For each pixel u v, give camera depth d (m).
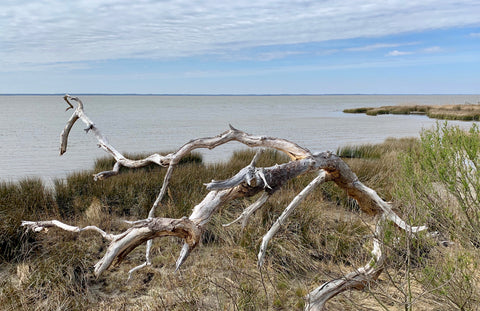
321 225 5.56
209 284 4.35
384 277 4.21
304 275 4.67
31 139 25.33
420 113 61.66
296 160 3.02
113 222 6.23
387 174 7.59
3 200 6.30
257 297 4.08
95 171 10.16
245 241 5.21
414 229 3.17
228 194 2.77
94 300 4.16
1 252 5.03
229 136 2.95
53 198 6.95
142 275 4.68
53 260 4.52
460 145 3.13
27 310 3.79
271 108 101.69
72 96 3.45
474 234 3.20
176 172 8.38
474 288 3.03
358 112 72.44
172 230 2.54
